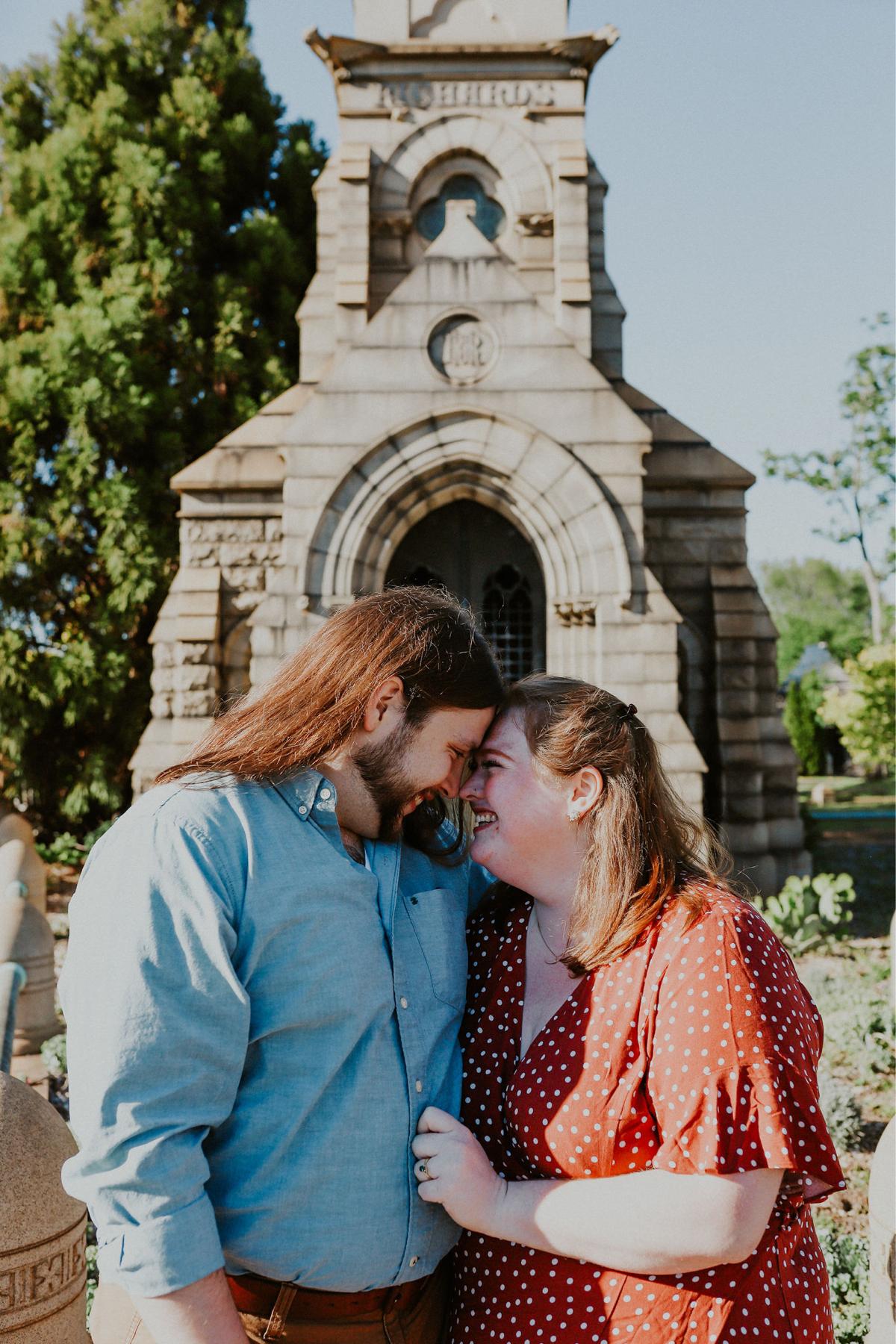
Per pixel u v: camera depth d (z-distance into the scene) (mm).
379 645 1849
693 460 11805
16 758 15023
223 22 20062
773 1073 1635
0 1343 2031
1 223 17094
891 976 7484
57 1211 2119
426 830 2227
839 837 19531
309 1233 1696
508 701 2119
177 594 11727
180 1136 1557
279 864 1723
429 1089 1891
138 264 16766
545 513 10305
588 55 12578
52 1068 6055
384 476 10328
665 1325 1697
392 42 12758
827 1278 1893
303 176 19141
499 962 2076
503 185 12680
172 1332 1498
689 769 9938
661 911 1838
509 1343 1805
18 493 15141
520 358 10414
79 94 18766
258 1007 1697
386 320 10461
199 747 1904
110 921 1617
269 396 17281
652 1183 1667
